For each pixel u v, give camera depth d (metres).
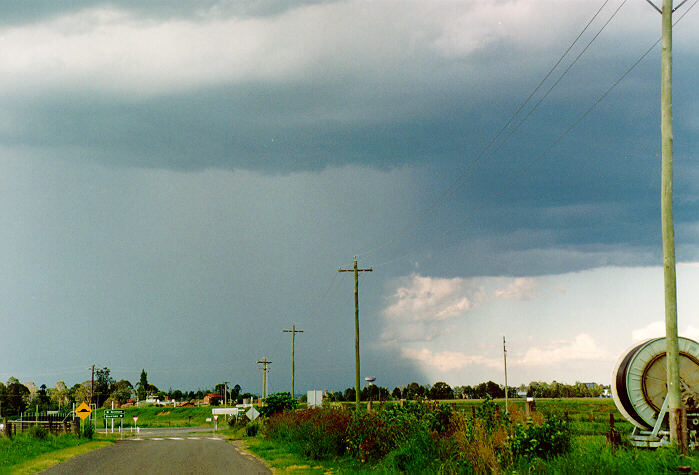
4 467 27.27
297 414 41.75
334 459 28.98
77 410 53.34
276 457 31.08
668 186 18.19
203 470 25.42
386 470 21.27
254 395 181.00
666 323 18.03
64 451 37.38
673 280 17.98
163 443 48.00
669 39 18.48
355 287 48.50
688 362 22.09
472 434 19.33
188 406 192.25
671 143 18.27
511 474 16.80
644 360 22.25
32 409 159.75
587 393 143.38
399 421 24.92
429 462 20.45
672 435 17.56
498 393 98.56
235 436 61.56
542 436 18.05
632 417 22.27
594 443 19.00
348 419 30.36
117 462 29.58
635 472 15.20
